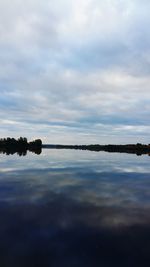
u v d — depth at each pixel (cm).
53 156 5922
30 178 2278
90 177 2430
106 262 785
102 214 1245
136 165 3700
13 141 13888
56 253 832
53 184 2016
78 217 1193
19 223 1094
